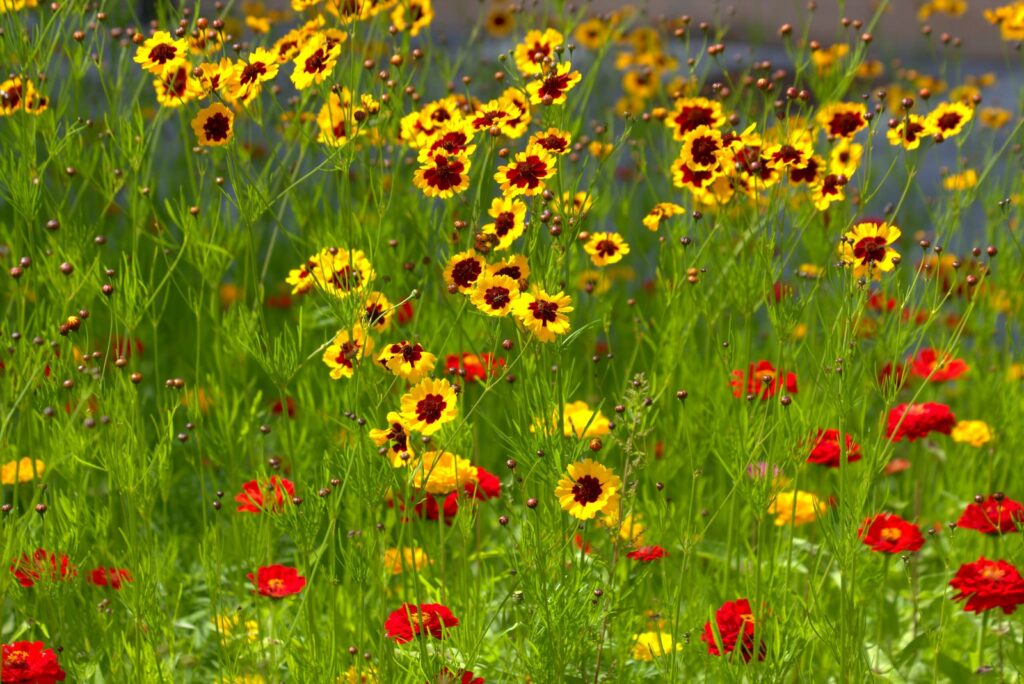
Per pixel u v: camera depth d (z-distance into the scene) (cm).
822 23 1192
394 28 359
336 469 316
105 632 313
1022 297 452
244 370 392
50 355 295
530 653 294
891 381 307
